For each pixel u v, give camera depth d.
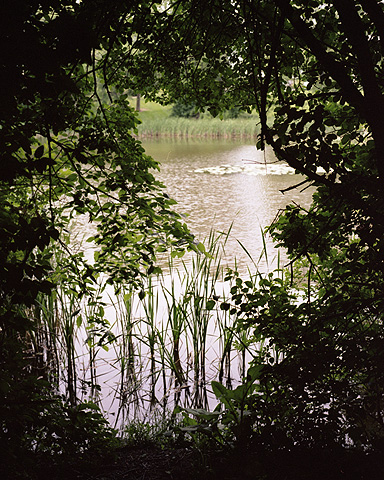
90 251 9.04
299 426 3.27
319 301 3.56
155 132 35.34
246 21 3.28
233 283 7.93
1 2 2.34
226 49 4.38
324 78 3.32
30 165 2.62
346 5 2.88
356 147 3.64
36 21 2.51
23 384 3.18
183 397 5.72
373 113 2.91
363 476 3.04
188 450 3.82
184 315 6.31
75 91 2.54
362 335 3.27
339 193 3.04
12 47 2.37
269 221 11.80
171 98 4.88
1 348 3.07
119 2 3.40
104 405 5.56
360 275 3.58
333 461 3.18
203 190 15.52
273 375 3.33
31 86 2.50
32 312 6.36
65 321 6.58
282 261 9.02
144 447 3.97
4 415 2.98
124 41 4.01
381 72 3.32
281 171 19.28
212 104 4.75
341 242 3.73
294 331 3.44
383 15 2.96
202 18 4.01
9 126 2.94
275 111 3.12
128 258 4.37
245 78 4.45
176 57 4.40
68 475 3.35
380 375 3.07
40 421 3.16
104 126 3.96
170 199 4.14
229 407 3.81
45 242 2.66
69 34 2.45
